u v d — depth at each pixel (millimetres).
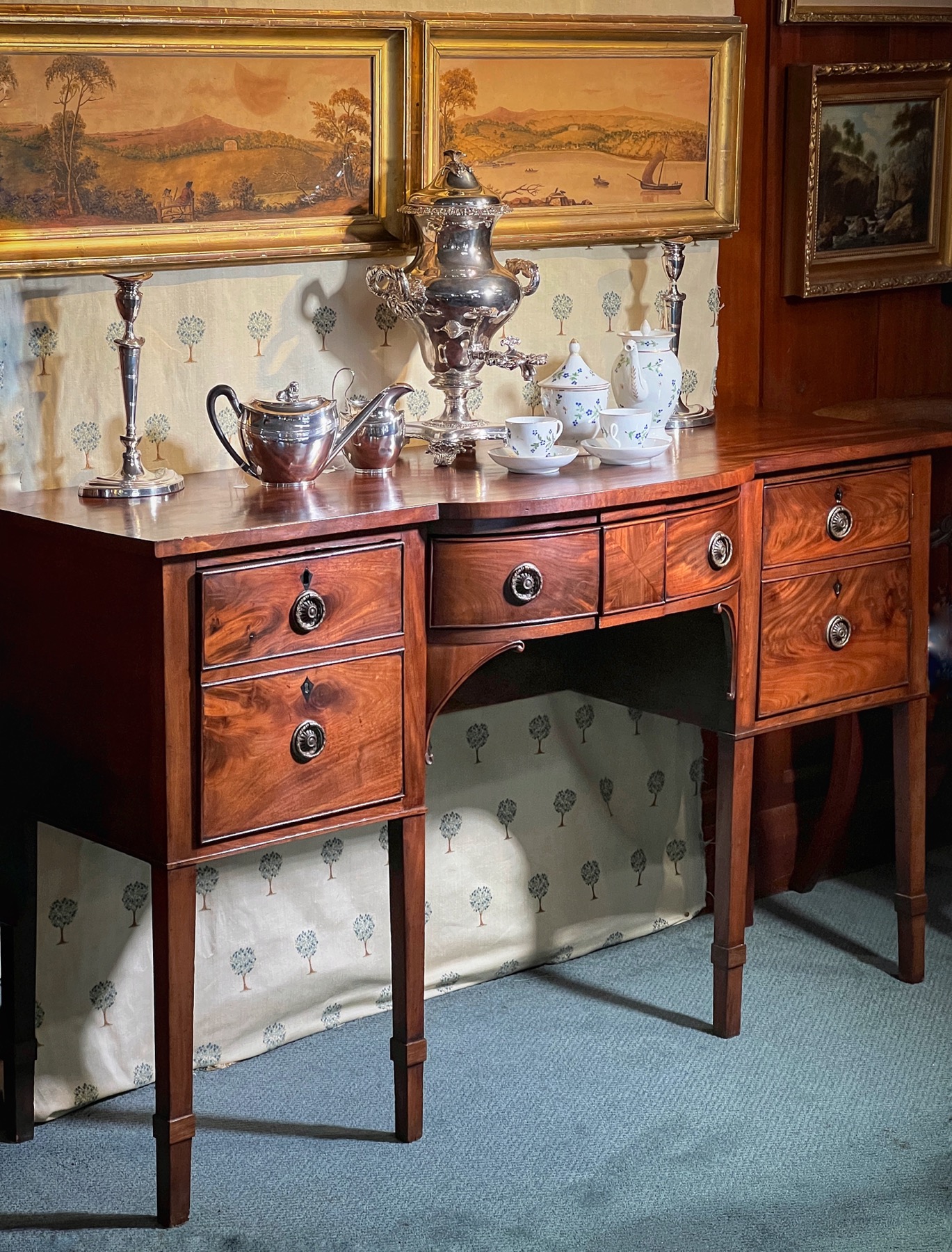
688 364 3309
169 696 2127
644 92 3080
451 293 2676
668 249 3094
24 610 2355
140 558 2113
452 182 2693
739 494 2742
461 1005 3049
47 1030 2623
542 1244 2277
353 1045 2902
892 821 3793
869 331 3676
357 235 2766
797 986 3125
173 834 2172
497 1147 2537
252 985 2852
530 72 2922
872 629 2996
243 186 2625
